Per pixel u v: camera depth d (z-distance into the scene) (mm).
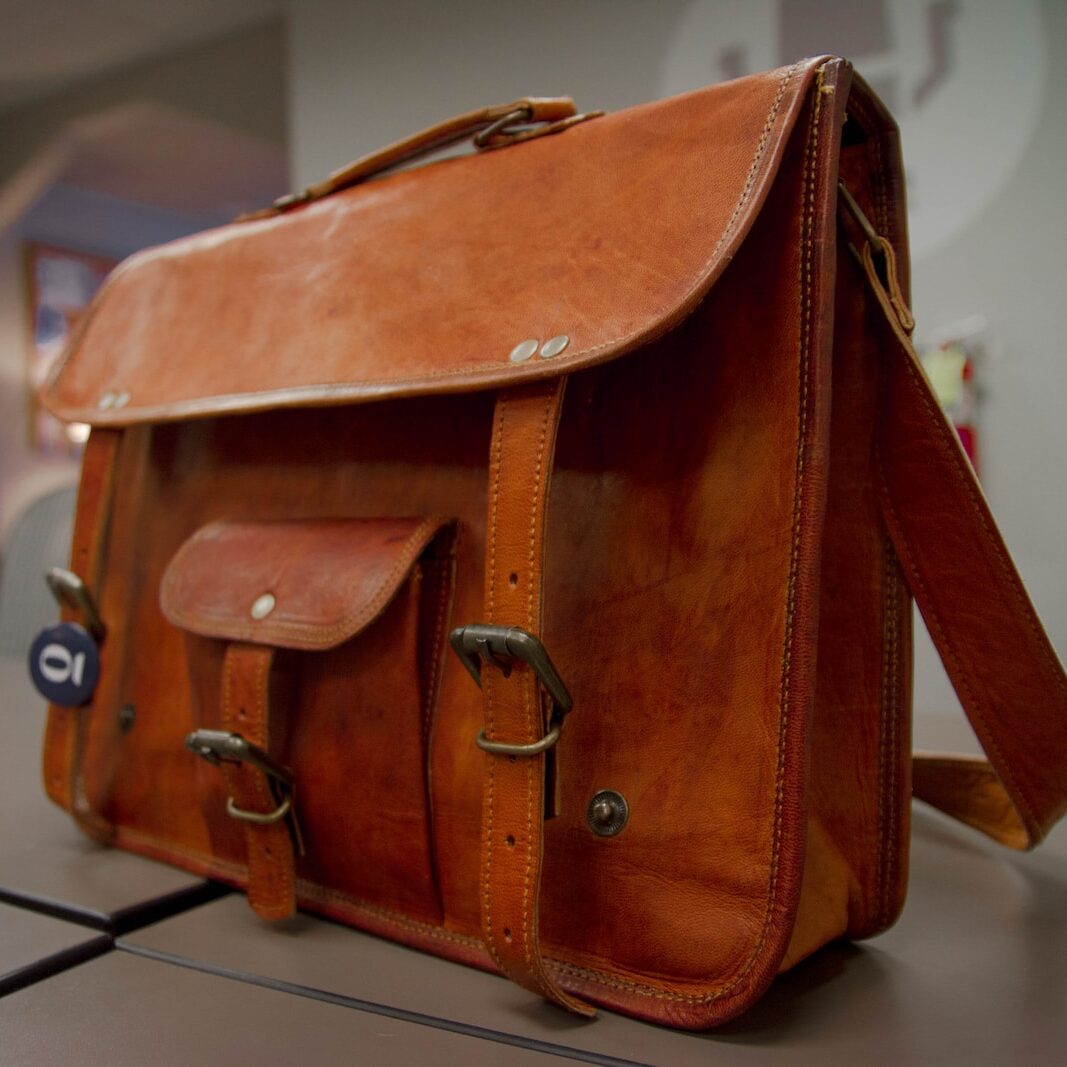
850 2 1515
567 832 492
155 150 3949
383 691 542
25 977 507
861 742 530
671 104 503
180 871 670
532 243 521
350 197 653
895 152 518
